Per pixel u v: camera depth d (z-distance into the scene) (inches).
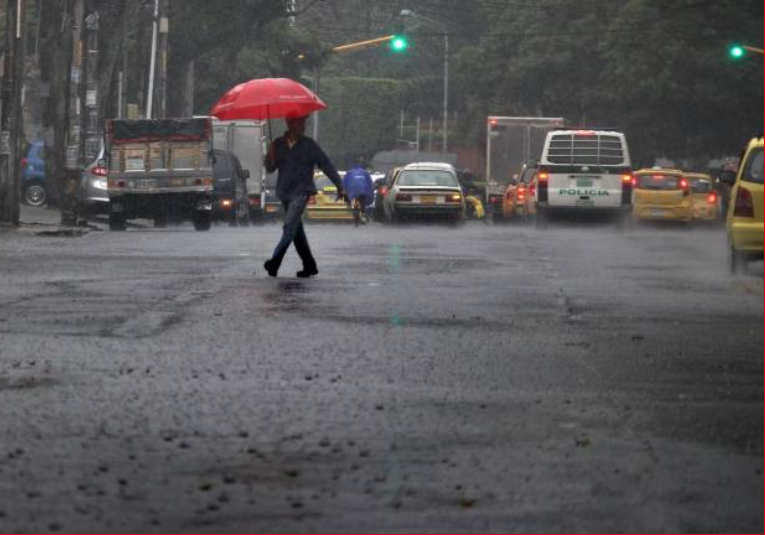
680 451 676.7
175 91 5285.4
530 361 971.3
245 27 5128.0
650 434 718.5
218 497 580.4
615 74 6432.1
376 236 2755.9
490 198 4845.0
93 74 3742.6
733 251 1813.5
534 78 6988.2
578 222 3270.2
